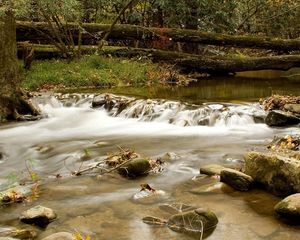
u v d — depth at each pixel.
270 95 11.03
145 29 15.51
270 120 8.71
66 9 12.60
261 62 15.05
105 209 4.91
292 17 22.27
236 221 4.46
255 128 8.68
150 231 4.32
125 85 13.44
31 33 14.95
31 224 4.56
